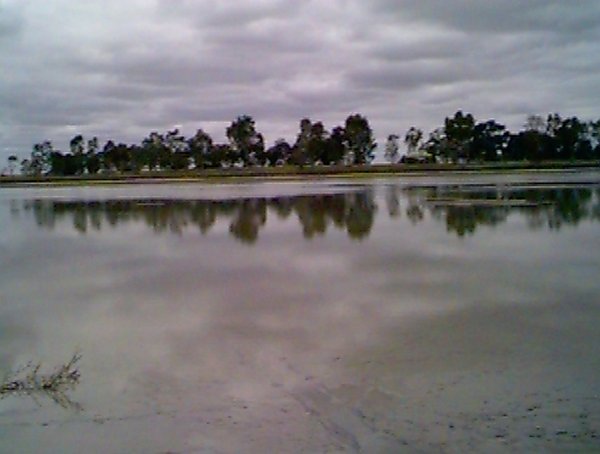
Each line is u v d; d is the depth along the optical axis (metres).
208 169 120.12
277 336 10.70
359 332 10.76
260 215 32.25
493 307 12.15
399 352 9.63
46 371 9.40
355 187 58.41
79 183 95.38
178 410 7.81
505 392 8.00
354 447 6.74
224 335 10.87
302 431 7.14
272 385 8.49
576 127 105.00
